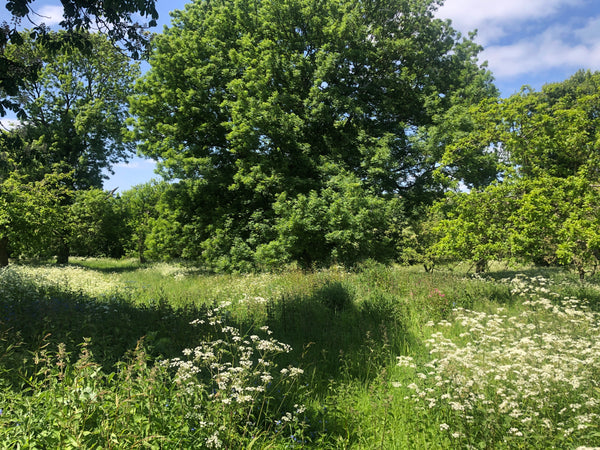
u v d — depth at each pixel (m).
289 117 18.52
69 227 27.70
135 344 5.37
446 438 3.74
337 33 19.17
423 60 21.03
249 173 18.73
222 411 3.44
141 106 21.14
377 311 8.55
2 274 11.39
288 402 4.38
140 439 2.79
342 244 17.48
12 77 9.37
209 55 21.17
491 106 13.80
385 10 20.70
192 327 6.28
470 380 4.21
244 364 4.04
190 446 3.04
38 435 2.65
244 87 19.22
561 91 27.12
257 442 3.39
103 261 34.16
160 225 22.66
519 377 4.31
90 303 7.45
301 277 12.62
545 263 24.20
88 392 2.99
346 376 5.23
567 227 10.38
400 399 4.65
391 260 19.72
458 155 15.07
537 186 11.50
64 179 31.55
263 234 18.73
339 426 4.06
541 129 12.50
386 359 5.86
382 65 20.88
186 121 20.22
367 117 20.06
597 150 12.06
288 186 18.31
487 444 3.44
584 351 5.05
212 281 14.51
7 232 21.50
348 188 17.12
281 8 20.27
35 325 5.61
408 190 21.50
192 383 3.62
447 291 9.94
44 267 19.36
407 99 20.98
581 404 3.85
